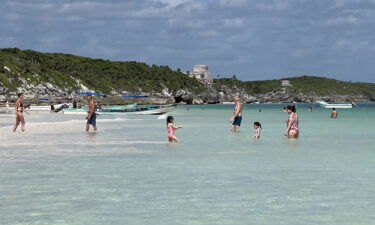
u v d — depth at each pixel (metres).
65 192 11.91
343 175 14.40
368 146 23.16
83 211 10.06
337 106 174.25
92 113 33.78
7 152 20.38
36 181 13.36
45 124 42.25
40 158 18.30
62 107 98.44
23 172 14.93
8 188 12.40
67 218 9.52
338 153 20.11
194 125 44.09
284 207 10.41
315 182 13.26
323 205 10.57
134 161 17.45
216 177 14.04
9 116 66.12
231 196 11.48
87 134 31.00
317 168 15.82
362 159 18.11
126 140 26.44
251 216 9.69
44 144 23.94
